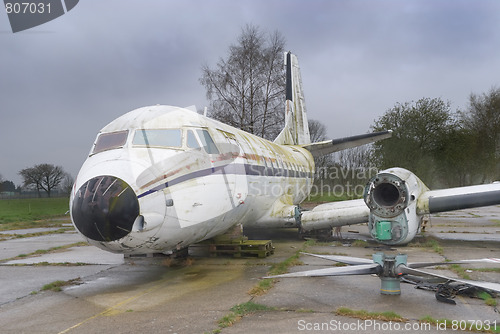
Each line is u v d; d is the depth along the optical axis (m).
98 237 5.74
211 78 33.59
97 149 6.97
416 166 28.12
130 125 7.12
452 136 28.19
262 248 9.09
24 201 42.25
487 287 5.08
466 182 29.05
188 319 4.92
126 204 5.69
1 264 9.29
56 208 33.09
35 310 5.51
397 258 5.69
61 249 11.66
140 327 4.67
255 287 6.23
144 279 7.33
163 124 7.22
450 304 5.32
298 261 8.55
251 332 4.40
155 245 6.30
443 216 21.06
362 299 5.62
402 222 9.56
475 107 30.30
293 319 4.82
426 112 28.06
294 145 18.38
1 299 6.15
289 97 19.45
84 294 6.34
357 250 10.02
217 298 5.86
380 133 16.16
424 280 6.40
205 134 7.68
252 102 33.38
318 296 5.82
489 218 19.70
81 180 6.15
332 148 17.59
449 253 9.41
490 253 9.40
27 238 14.74
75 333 4.53
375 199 9.85
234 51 33.97
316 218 11.04
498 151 29.05
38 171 65.00
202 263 8.70
